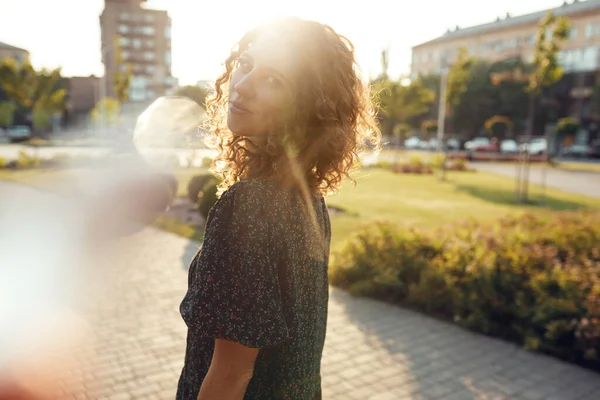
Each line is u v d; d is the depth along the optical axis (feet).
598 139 157.69
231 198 3.08
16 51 234.58
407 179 67.62
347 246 22.31
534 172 84.12
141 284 20.11
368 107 4.08
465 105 165.99
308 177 3.49
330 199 46.52
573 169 90.68
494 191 56.34
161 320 16.34
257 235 3.00
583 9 167.73
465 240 21.47
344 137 3.46
